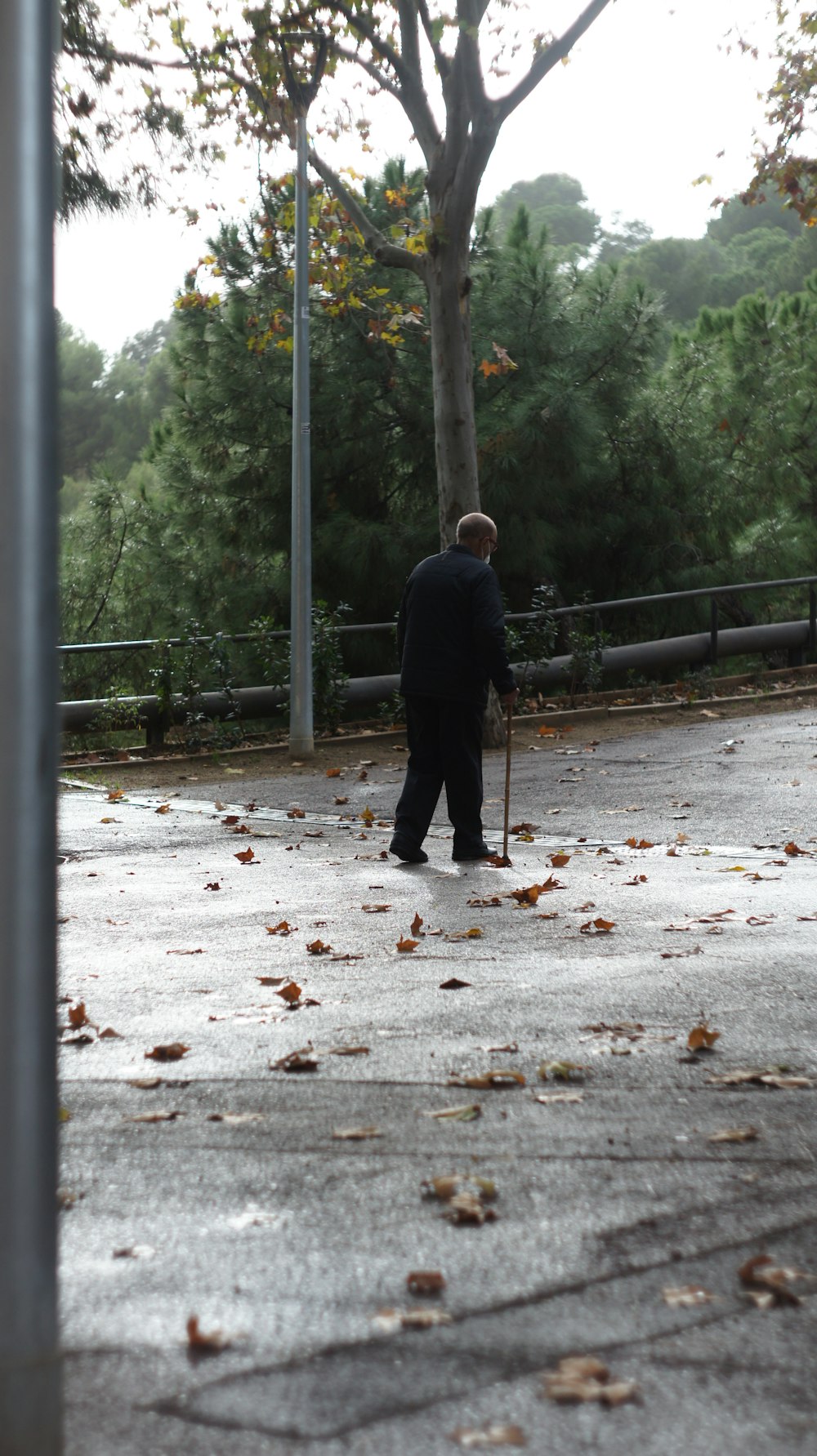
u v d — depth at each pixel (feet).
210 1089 14.88
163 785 47.78
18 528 7.37
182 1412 8.34
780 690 62.95
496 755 50.31
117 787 46.96
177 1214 11.43
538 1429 8.09
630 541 78.59
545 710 59.36
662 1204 11.39
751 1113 13.62
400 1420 8.21
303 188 52.60
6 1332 7.33
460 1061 15.62
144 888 28.99
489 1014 17.62
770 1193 11.56
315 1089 14.76
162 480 80.94
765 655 83.10
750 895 25.55
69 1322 9.52
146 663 78.64
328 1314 9.57
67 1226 11.23
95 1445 7.98
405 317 59.47
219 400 74.43
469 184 48.93
